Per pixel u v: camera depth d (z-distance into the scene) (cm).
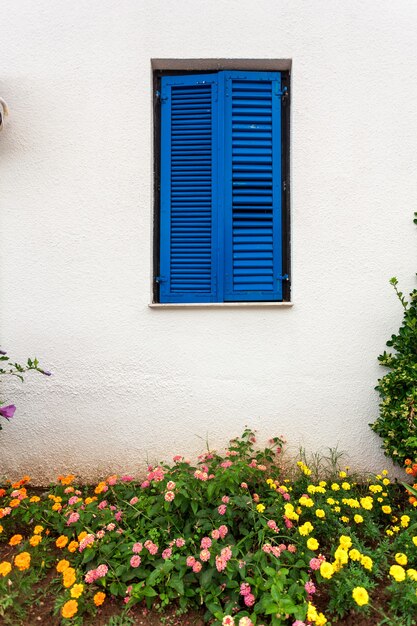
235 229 284
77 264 273
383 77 274
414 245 275
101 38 272
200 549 188
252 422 274
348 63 273
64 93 273
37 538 192
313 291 274
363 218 275
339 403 275
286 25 271
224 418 274
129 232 273
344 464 275
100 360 274
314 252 274
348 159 274
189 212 285
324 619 149
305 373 274
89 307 273
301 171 274
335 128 274
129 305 273
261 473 243
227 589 172
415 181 275
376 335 275
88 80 273
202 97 285
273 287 284
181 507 199
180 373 273
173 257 285
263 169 285
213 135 283
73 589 162
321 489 216
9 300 274
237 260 284
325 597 177
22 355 274
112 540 191
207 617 165
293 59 272
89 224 273
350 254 274
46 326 274
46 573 191
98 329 273
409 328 258
